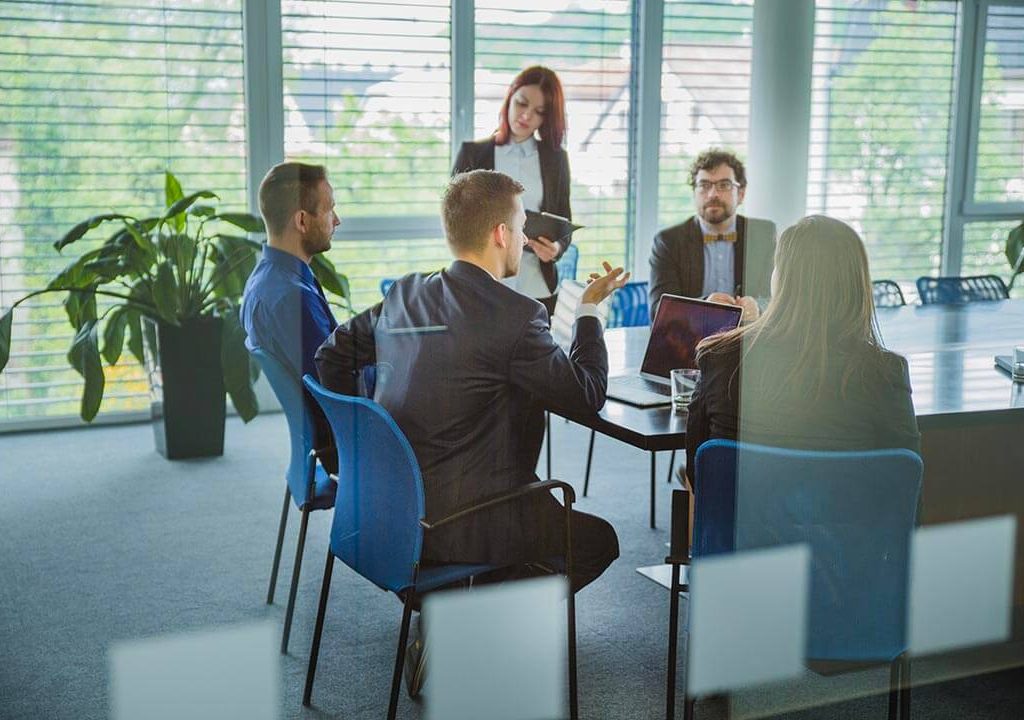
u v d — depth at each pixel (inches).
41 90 95.5
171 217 98.2
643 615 88.6
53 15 95.0
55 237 97.3
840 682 57.5
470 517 66.6
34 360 97.3
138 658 75.3
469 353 65.6
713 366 61.8
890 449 54.0
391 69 116.1
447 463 65.6
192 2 101.0
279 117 107.6
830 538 56.1
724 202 101.0
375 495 67.0
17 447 94.9
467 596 67.0
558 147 115.4
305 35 107.0
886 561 55.1
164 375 93.7
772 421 57.3
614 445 133.6
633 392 80.3
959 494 53.9
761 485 57.5
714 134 169.5
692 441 64.3
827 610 56.9
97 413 96.4
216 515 90.3
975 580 54.3
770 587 58.3
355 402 65.1
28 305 96.0
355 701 73.3
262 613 80.8
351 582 85.8
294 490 79.6
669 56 163.8
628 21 159.2
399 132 116.0
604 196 164.1
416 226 115.1
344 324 67.9
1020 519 54.0
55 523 87.5
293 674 76.2
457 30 125.6
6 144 94.9
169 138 101.0
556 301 87.6
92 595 81.0
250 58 104.0
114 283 96.1
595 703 73.8
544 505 69.7
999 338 55.4
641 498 118.2
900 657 55.4
